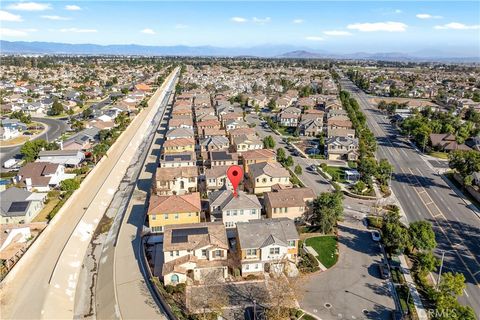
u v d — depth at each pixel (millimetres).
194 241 57219
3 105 181875
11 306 51719
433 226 73562
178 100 196875
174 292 53438
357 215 77062
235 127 136875
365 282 56000
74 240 69750
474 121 159750
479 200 84688
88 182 95500
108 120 156750
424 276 56438
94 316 52250
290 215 71625
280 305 48906
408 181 96875
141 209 82250
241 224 60344
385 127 156125
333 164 108562
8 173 97688
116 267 61562
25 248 64750
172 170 87875
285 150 122312
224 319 48156
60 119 168625
